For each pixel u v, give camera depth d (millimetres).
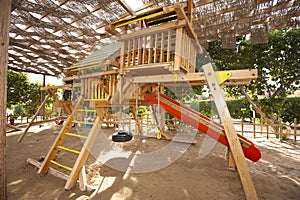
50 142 4844
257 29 3613
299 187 2369
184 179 2586
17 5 2994
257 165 3258
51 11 3246
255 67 5777
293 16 3057
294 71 5453
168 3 2951
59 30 4043
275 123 5875
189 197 2076
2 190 1859
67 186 2199
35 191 2166
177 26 2395
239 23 3455
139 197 2061
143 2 3092
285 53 5461
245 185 2033
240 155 2156
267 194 2180
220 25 3561
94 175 2701
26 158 3373
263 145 4867
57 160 3346
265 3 2875
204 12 3213
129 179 2570
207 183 2455
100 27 3887
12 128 6730
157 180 2541
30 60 6391
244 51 5707
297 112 6758
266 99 6176
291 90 5992
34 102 10648
